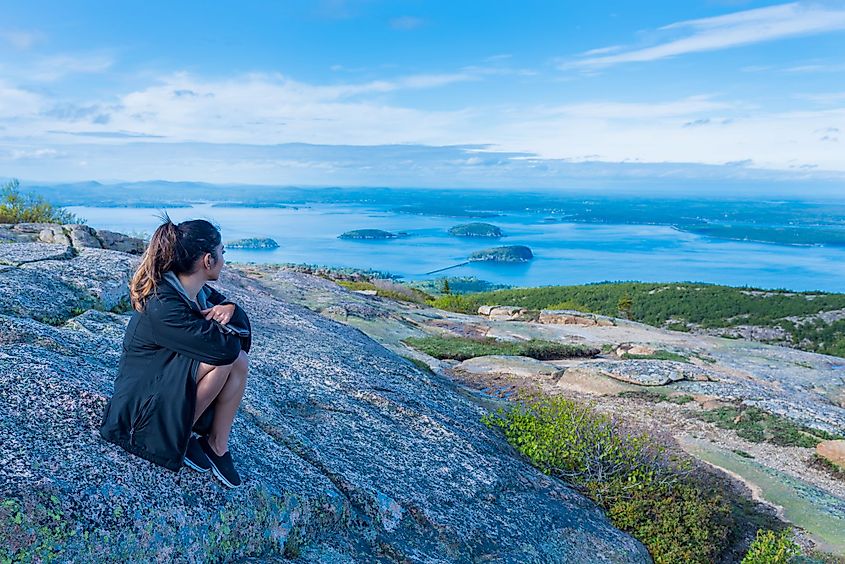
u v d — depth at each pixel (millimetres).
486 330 25547
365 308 23297
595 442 10203
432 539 6445
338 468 6609
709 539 9008
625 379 18016
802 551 9758
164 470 4535
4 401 4711
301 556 5117
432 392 11844
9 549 3525
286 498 5262
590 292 95812
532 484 8844
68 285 9922
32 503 3752
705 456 13492
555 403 11477
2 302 8352
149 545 4059
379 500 6379
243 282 21344
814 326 81375
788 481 12508
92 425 4746
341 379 10148
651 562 8281
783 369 22516
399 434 8727
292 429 7066
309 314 16203
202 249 4148
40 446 4293
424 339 21172
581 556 7527
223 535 4555
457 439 9273
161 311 4090
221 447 4766
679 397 16969
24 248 12234
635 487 9617
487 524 7215
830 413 16609
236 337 4207
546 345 22406
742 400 16594
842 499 11977
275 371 9477
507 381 17562
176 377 4230
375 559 5621
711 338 27344
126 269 11367
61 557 3652
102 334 8094
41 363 5547
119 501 4098
